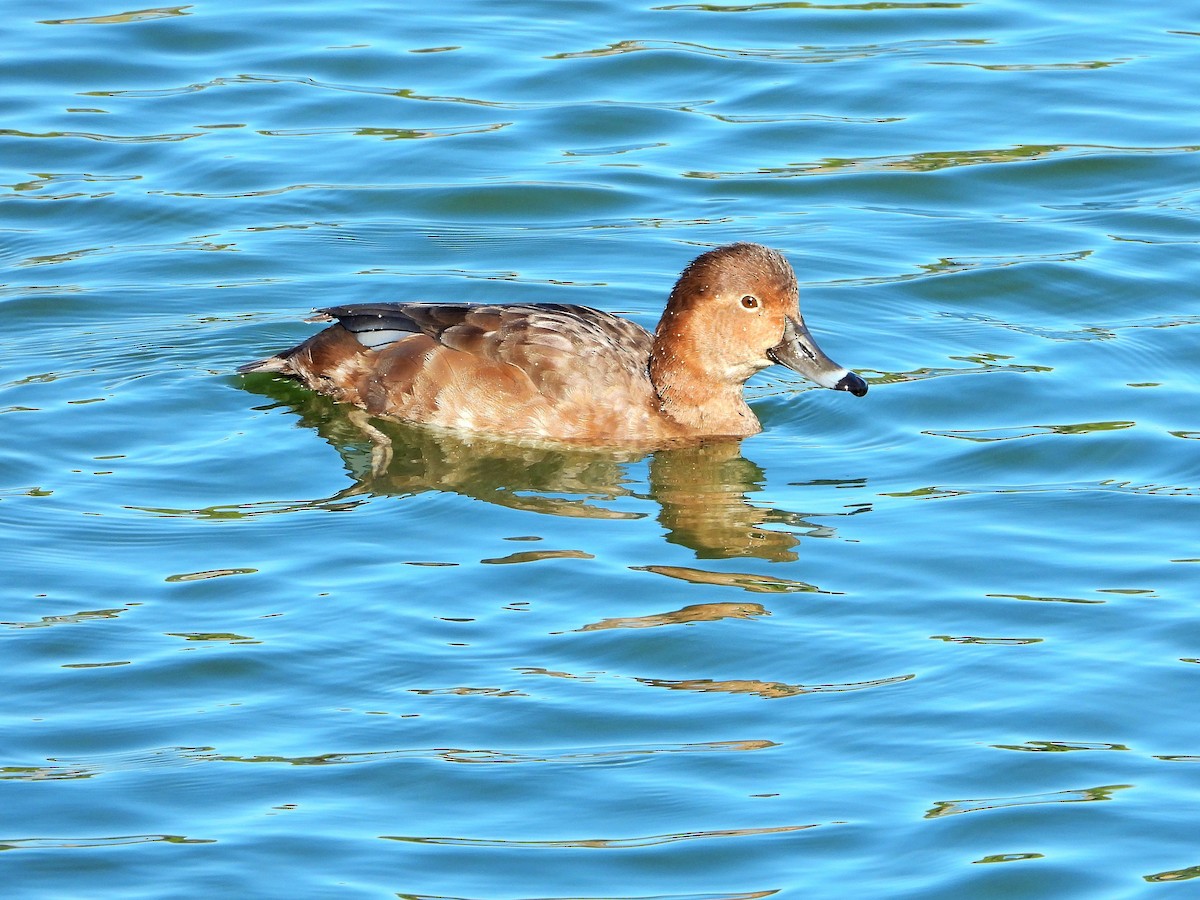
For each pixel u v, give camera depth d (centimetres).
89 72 2050
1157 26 2194
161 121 1955
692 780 995
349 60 2091
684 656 1116
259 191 1836
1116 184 1872
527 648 1123
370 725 1041
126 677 1085
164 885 907
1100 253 1738
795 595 1193
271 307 1630
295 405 1467
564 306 1491
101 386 1480
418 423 1444
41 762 1004
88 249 1722
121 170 1861
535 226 1791
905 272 1709
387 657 1110
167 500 1309
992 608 1174
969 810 966
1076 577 1211
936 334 1603
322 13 2212
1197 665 1101
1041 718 1051
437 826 958
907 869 920
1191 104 1998
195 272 1688
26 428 1405
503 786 990
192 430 1420
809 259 1728
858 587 1204
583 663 1108
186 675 1088
